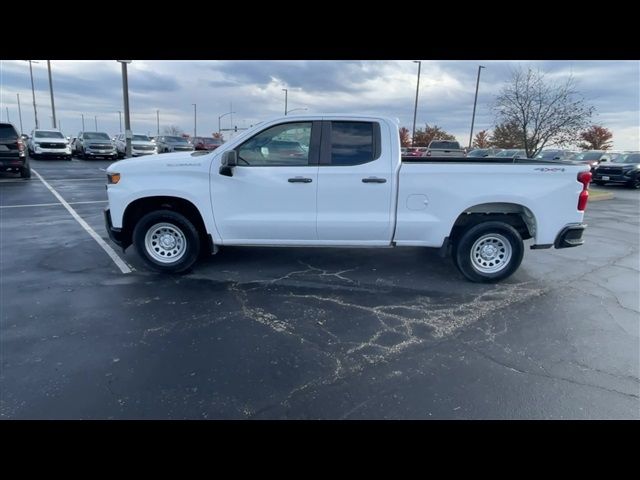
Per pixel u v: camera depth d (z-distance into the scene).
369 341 3.71
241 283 5.14
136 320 4.06
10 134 16.22
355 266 5.89
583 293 5.00
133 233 5.37
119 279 5.22
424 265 5.98
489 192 4.94
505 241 5.14
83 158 30.38
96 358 3.36
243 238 5.25
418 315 4.28
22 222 8.81
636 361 3.43
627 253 7.06
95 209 10.59
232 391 2.96
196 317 4.15
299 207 5.08
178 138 32.28
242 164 5.11
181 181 5.12
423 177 4.95
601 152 23.92
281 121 5.04
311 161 5.04
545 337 3.84
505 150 24.66
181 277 5.32
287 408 2.79
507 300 4.72
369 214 5.06
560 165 4.95
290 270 5.66
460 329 3.97
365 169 4.97
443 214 5.01
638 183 20.45
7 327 3.88
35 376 3.09
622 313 4.40
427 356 3.47
